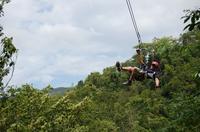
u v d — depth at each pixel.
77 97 85.19
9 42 18.55
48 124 22.78
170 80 75.81
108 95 94.25
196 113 14.24
